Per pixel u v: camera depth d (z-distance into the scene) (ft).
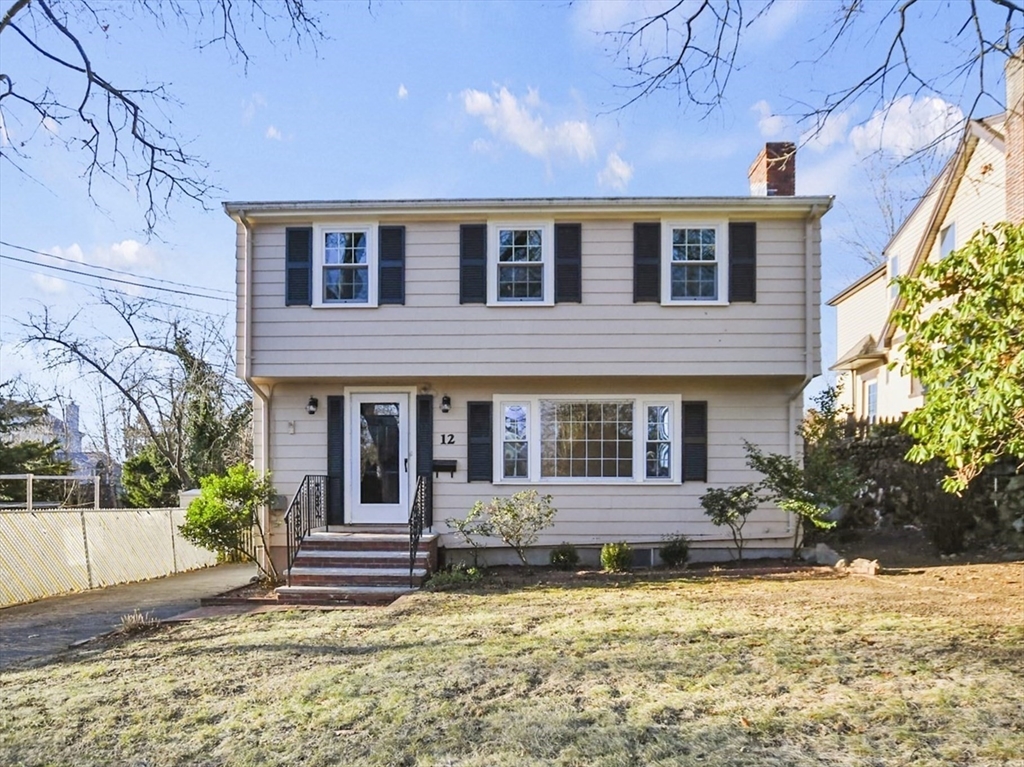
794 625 21.85
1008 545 35.63
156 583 42.32
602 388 39.45
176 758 13.62
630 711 15.01
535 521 35.58
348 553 34.47
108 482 96.99
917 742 13.03
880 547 38.75
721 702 15.37
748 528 38.55
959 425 22.57
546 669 18.07
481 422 39.40
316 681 17.74
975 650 18.48
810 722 14.11
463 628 23.26
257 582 37.17
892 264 64.54
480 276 37.91
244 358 37.70
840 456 48.65
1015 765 12.09
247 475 36.58
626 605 26.16
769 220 37.83
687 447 38.96
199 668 19.77
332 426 39.42
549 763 12.69
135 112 26.71
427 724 14.66
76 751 14.14
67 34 24.26
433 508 39.19
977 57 21.65
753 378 38.88
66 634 26.86
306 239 38.22
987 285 22.71
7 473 71.41
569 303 37.76
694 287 37.93
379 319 37.93
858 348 69.46
